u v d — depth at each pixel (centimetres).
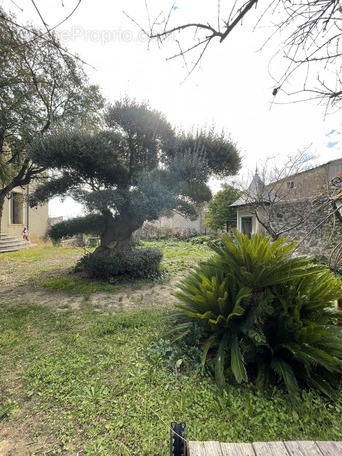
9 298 466
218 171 634
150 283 578
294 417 172
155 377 217
